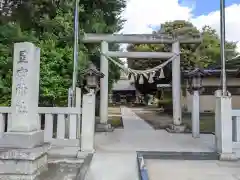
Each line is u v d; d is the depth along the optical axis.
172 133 9.64
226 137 5.86
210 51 19.73
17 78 4.61
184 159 5.91
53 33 9.29
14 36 7.91
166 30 19.31
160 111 22.89
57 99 8.62
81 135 6.01
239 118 6.02
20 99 4.56
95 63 12.17
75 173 4.68
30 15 8.79
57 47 8.94
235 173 4.79
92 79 7.89
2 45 7.80
